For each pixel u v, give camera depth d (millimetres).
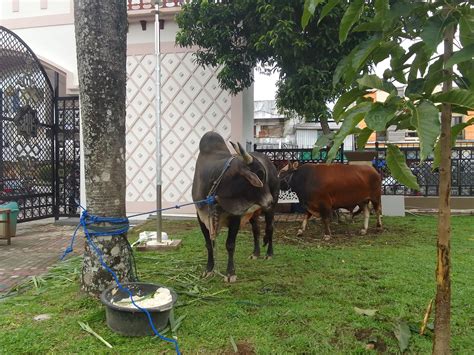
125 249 4250
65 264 5445
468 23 1895
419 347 3051
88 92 4086
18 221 8555
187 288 4375
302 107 7469
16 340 3229
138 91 9383
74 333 3361
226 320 3564
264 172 4211
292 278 4727
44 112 9328
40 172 9227
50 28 9773
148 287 3723
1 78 8203
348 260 5461
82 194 9336
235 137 8953
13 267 5602
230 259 4633
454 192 10141
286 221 8570
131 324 3271
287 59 7168
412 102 1805
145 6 9047
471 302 3883
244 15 7535
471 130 16297
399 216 9227
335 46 6719
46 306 3959
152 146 9352
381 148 10203
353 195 6824
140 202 9422
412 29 2166
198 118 9148
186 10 7789
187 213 9234
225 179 4148
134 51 9352
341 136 1789
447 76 2100
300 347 3098
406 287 4316
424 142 1590
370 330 3344
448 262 2463
